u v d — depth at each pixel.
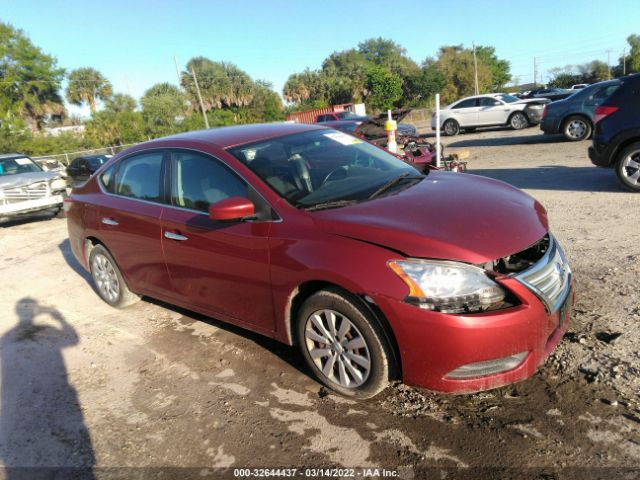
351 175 3.66
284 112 58.19
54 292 5.80
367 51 79.81
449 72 61.12
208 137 3.96
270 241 3.13
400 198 3.20
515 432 2.60
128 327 4.55
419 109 45.19
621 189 7.27
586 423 2.59
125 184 4.52
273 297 3.22
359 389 2.96
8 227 10.55
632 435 2.47
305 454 2.65
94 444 2.96
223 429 2.94
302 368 3.47
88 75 50.78
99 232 4.70
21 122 35.75
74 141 38.69
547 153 12.12
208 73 52.84
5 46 43.59
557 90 35.41
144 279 4.38
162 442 2.90
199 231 3.60
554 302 2.77
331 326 2.99
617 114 6.92
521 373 2.65
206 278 3.68
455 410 2.83
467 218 2.86
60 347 4.30
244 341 3.98
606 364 3.04
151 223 4.04
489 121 19.75
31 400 3.52
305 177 3.49
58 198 10.42
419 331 2.57
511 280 2.58
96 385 3.62
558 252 3.06
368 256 2.70
